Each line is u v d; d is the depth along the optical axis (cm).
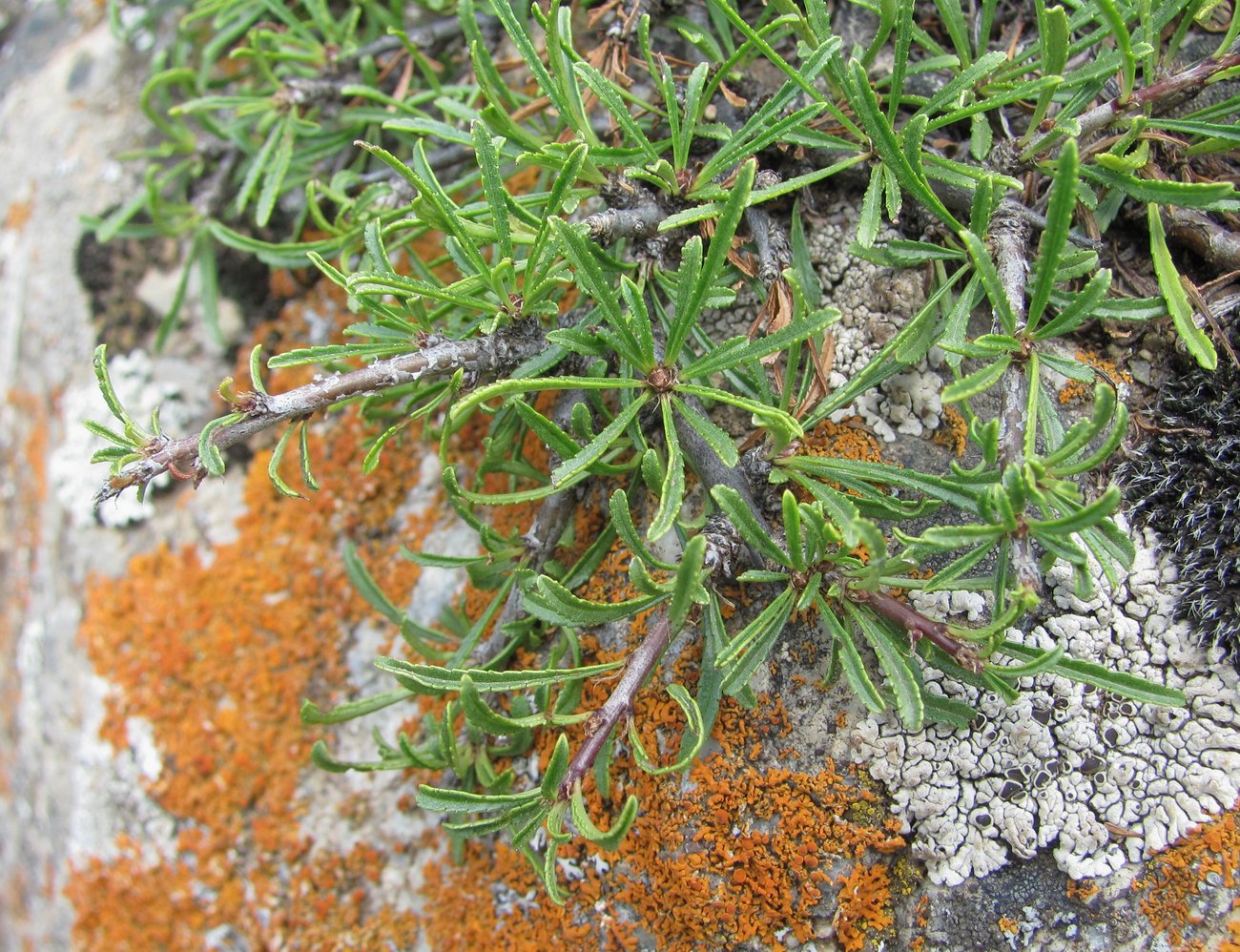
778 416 15
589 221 16
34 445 27
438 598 21
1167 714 16
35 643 26
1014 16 19
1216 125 16
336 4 24
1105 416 13
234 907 22
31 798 26
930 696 16
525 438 19
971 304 16
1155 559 16
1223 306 17
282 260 21
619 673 16
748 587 17
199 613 23
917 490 17
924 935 16
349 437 23
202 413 24
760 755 17
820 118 18
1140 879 16
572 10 21
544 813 15
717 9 19
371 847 21
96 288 26
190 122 26
